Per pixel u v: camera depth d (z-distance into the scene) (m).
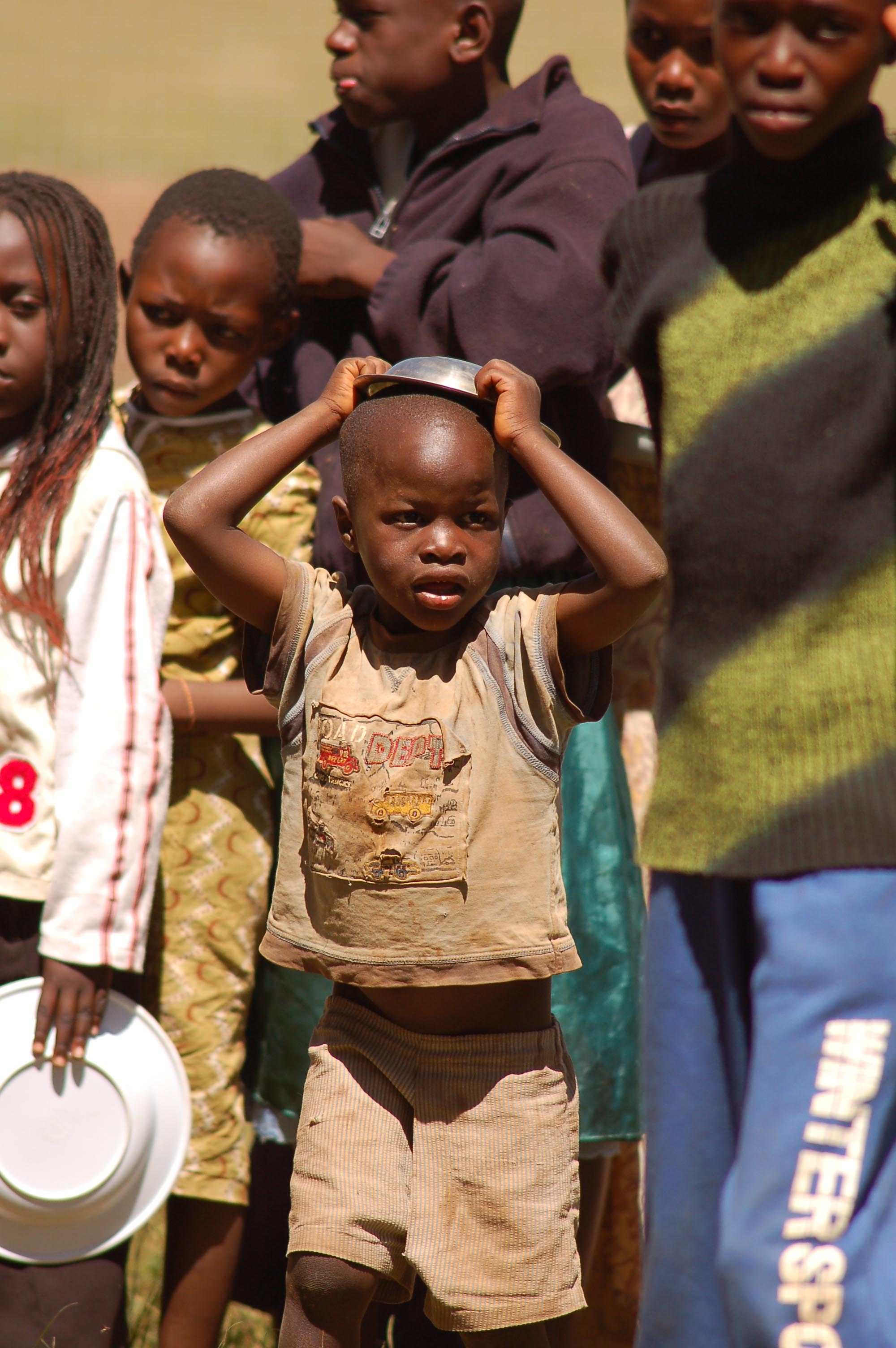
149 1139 11.00
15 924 11.00
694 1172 9.02
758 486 8.67
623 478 12.70
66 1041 10.73
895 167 8.64
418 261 12.44
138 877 10.90
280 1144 12.26
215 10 83.12
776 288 8.80
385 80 13.23
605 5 72.69
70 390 11.31
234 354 12.23
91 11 80.88
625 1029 11.51
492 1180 8.95
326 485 12.29
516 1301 8.94
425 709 8.94
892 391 8.41
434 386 8.84
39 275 11.11
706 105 13.40
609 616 8.79
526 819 8.93
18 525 10.94
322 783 9.00
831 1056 8.16
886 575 8.44
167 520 9.06
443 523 8.71
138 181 51.69
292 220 12.52
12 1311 10.88
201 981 11.85
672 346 9.16
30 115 61.00
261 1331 13.23
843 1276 8.00
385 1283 9.45
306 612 9.19
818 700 8.47
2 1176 10.69
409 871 8.82
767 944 8.45
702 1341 8.96
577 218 12.23
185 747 11.97
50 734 10.92
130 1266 13.79
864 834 8.27
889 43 8.58
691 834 8.85
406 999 9.02
